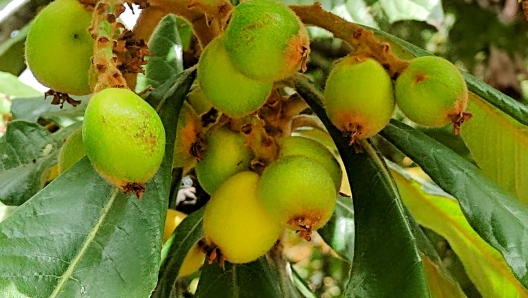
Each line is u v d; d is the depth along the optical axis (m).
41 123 0.41
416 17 0.50
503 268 0.35
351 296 0.24
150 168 0.20
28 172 0.34
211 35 0.28
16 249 0.20
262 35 0.22
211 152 0.27
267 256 0.34
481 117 0.34
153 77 0.36
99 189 0.23
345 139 0.28
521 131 0.33
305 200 0.24
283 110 0.30
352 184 0.28
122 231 0.22
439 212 0.38
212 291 0.32
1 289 0.19
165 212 0.23
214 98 0.25
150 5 0.27
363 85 0.25
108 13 0.22
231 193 0.25
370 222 0.26
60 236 0.21
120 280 0.21
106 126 0.19
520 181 0.35
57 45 0.25
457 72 0.25
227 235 0.25
